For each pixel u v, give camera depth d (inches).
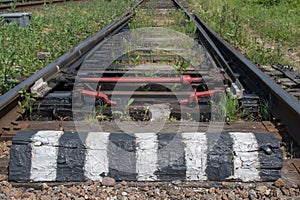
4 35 310.7
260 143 93.2
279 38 345.1
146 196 87.9
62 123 122.2
